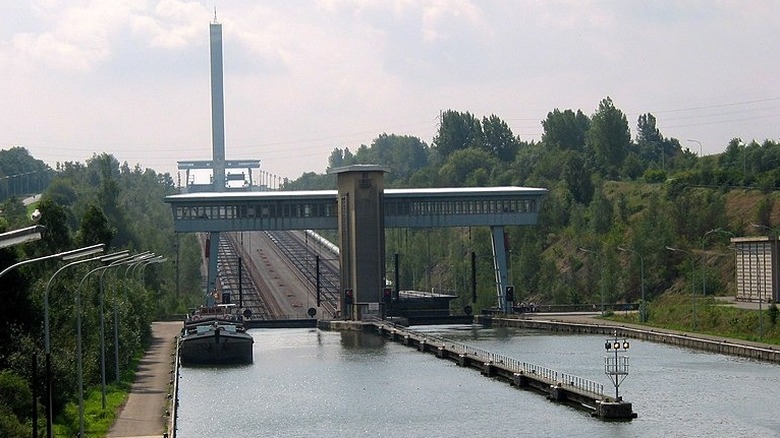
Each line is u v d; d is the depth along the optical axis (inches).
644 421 6195.9
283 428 6264.8
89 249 3924.7
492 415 6555.1
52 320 6067.9
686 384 7421.3
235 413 6761.8
